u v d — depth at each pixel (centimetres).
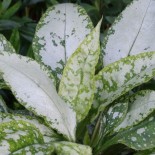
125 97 52
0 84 53
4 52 48
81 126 52
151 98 49
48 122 48
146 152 49
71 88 48
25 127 45
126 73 49
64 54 56
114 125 50
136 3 57
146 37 56
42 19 59
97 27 45
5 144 42
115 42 56
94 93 50
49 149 44
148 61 49
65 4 60
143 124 50
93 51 46
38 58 56
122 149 56
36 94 48
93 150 52
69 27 58
